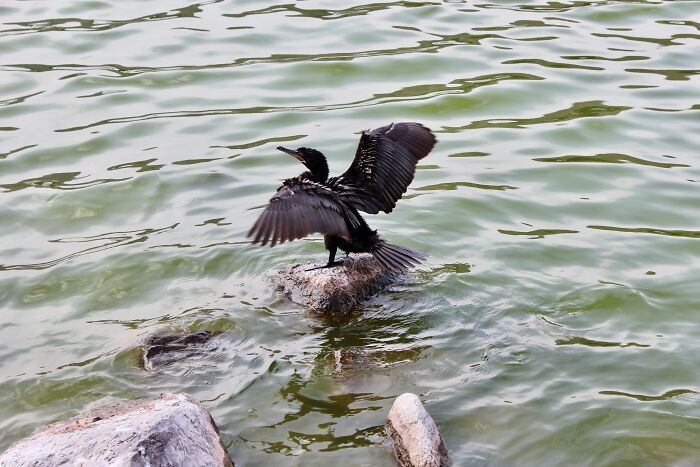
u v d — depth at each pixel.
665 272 10.52
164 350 9.19
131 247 11.38
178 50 17.42
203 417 7.51
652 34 17.89
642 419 8.04
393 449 7.63
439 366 8.89
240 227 11.78
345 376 8.73
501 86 15.77
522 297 10.04
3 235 11.77
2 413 8.35
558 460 7.60
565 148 13.84
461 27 18.38
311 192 8.23
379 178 9.46
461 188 12.65
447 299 10.05
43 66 16.81
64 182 13.09
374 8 19.42
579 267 10.66
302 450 7.70
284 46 17.56
